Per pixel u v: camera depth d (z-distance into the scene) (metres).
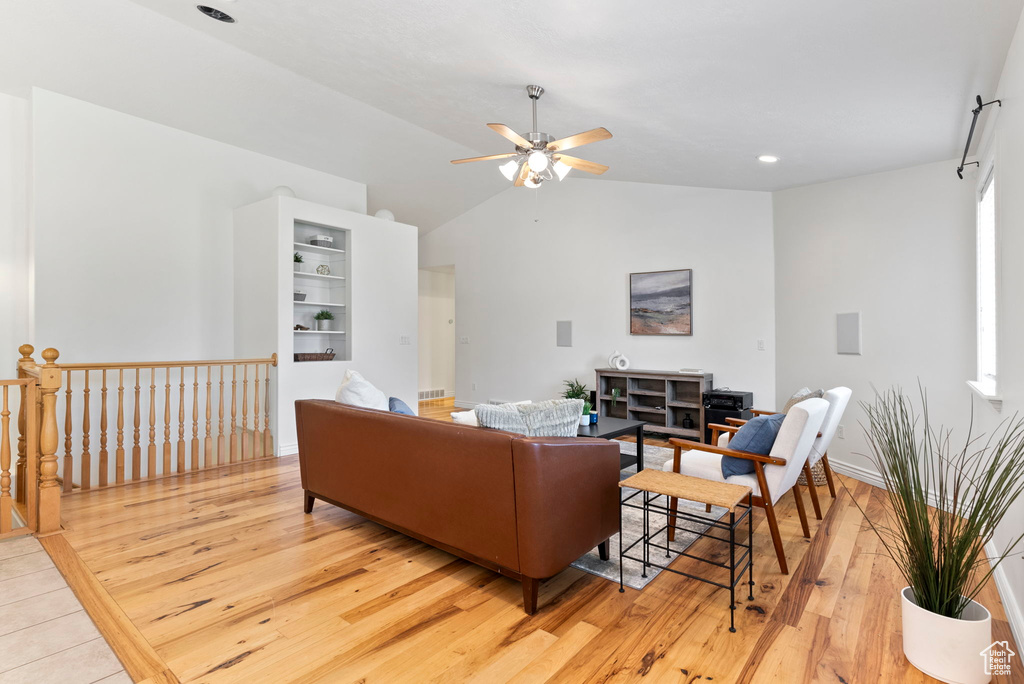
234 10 3.08
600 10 2.21
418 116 4.56
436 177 6.88
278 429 4.90
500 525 2.31
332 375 5.33
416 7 2.55
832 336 4.64
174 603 2.28
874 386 4.25
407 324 6.12
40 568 2.60
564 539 2.33
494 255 7.82
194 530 3.12
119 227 4.61
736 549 2.93
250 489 3.92
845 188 4.54
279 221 4.91
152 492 3.83
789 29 2.12
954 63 2.33
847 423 4.50
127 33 3.73
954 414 3.68
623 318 6.57
